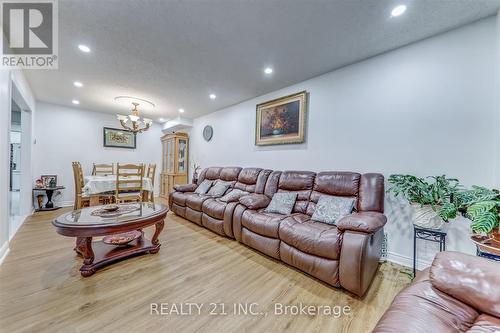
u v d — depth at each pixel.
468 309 0.90
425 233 1.85
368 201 2.12
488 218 1.23
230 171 3.85
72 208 4.35
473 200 1.43
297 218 2.28
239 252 2.46
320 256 1.81
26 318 1.34
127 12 1.76
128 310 1.45
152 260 2.21
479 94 1.79
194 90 3.52
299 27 1.91
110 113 5.22
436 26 1.87
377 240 1.94
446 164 1.95
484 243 1.36
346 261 1.63
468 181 1.84
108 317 1.38
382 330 0.79
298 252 1.97
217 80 3.11
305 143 3.07
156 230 2.40
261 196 2.89
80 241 1.89
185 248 2.54
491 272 0.93
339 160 2.69
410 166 2.14
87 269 1.84
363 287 1.59
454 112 1.91
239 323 1.36
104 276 1.87
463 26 1.86
